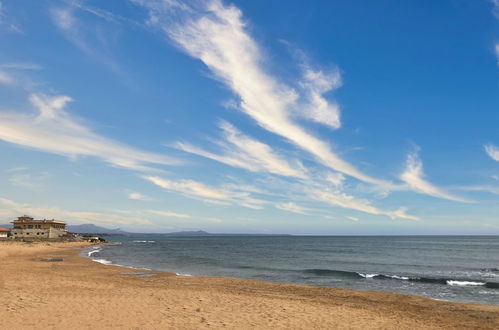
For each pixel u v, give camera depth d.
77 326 10.63
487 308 17.72
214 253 74.69
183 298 16.52
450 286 26.91
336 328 12.13
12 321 10.76
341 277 32.41
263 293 21.00
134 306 14.02
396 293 22.69
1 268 28.94
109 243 145.75
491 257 61.97
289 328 11.73
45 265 35.12
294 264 46.34
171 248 101.62
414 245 124.81
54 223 130.62
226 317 12.80
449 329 13.28
